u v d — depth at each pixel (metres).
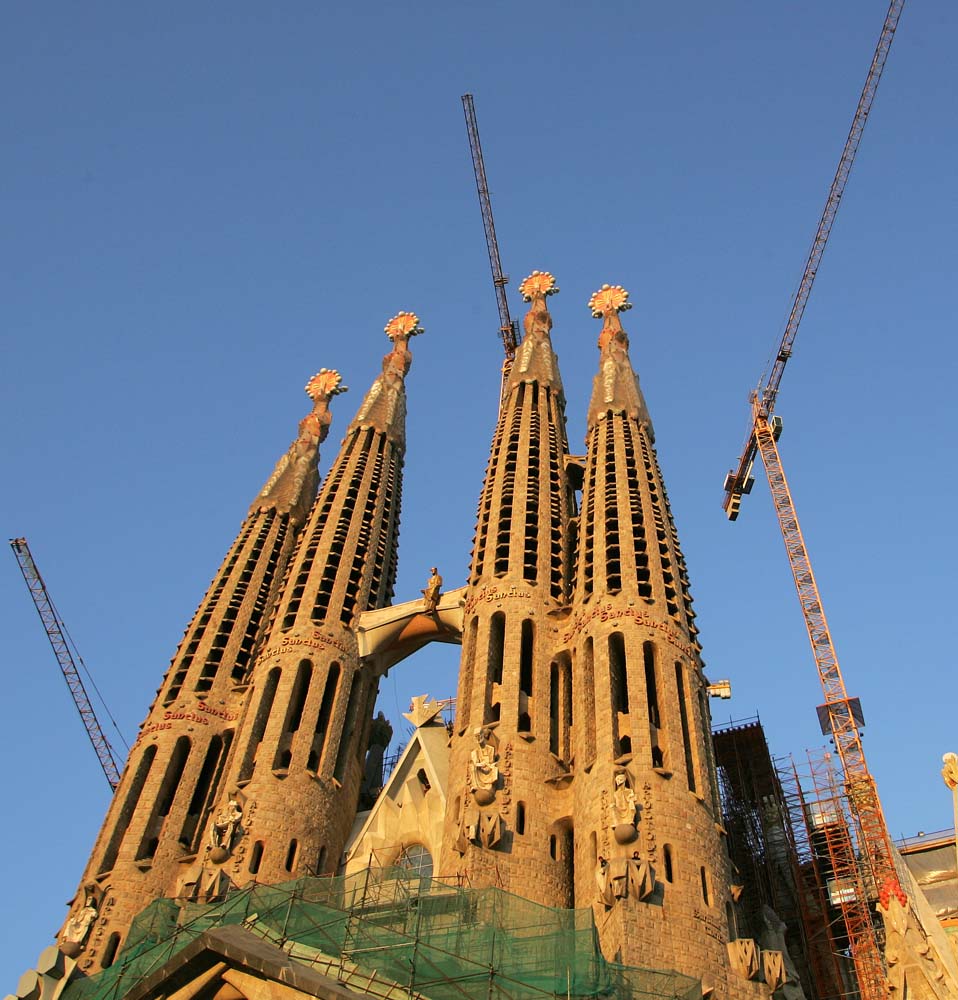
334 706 72.50
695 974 48.69
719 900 52.53
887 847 75.69
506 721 63.69
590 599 67.50
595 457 79.19
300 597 78.31
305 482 94.00
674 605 66.06
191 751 70.94
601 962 44.91
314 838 65.31
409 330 108.81
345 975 45.66
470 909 49.25
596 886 52.78
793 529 101.94
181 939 51.41
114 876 63.41
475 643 70.38
